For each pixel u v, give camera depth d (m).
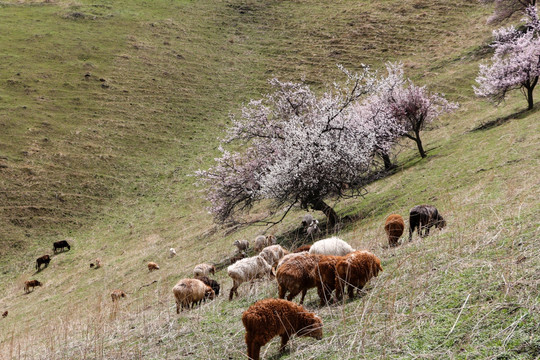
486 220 10.08
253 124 27.73
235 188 26.97
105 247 37.53
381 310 6.97
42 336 15.24
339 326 6.97
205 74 64.50
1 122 52.53
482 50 55.38
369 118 28.48
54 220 42.22
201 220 38.47
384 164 33.12
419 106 32.91
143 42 70.50
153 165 48.97
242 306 10.16
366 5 76.06
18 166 47.38
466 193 18.11
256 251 23.00
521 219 8.88
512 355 4.89
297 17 76.69
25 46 67.56
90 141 51.59
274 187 23.45
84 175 47.19
